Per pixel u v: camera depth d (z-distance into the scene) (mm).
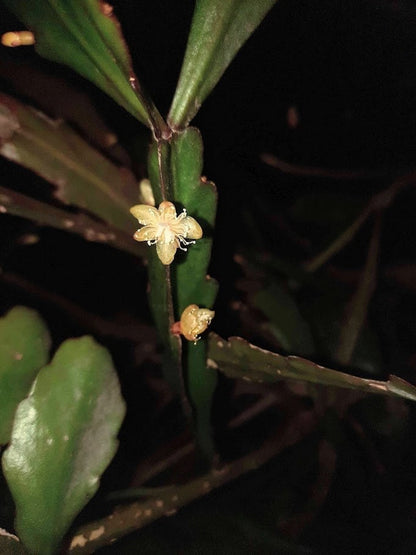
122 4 296
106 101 321
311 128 360
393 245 368
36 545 190
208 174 314
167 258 173
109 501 253
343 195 345
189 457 279
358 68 344
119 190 275
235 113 343
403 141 363
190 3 307
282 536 246
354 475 278
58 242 338
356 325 284
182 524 241
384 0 320
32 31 175
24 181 315
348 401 282
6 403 212
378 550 252
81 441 201
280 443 281
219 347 221
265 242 359
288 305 291
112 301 342
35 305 313
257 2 167
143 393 312
